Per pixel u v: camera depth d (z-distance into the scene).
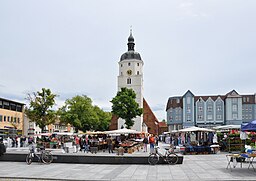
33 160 22.42
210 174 16.45
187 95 100.12
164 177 15.65
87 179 15.12
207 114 98.31
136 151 38.16
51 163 21.97
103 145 39.78
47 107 55.28
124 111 67.25
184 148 32.16
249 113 100.81
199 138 45.84
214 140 35.66
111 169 18.78
